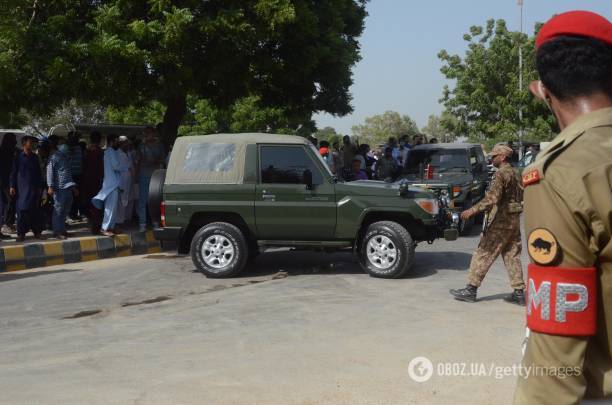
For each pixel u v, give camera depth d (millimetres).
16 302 8344
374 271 9500
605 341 1627
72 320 7352
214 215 10008
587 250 1588
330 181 9781
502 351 5883
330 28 16234
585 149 1614
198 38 13578
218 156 10031
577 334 1589
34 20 13125
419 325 6801
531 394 1643
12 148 13492
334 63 16766
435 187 14047
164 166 13430
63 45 12609
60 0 13109
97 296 8617
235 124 40281
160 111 41281
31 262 10953
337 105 19141
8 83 12430
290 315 7312
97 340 6492
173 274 10117
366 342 6195
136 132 21391
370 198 9648
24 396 4879
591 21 1711
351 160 18484
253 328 6793
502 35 38344
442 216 9945
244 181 9875
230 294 8547
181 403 4711
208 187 9906
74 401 4766
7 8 12703
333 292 8531
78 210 15391
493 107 37781
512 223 7695
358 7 19469
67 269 10773
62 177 12328
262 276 9859
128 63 12711
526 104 36656
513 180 7699
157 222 10383
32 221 12422
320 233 9820
